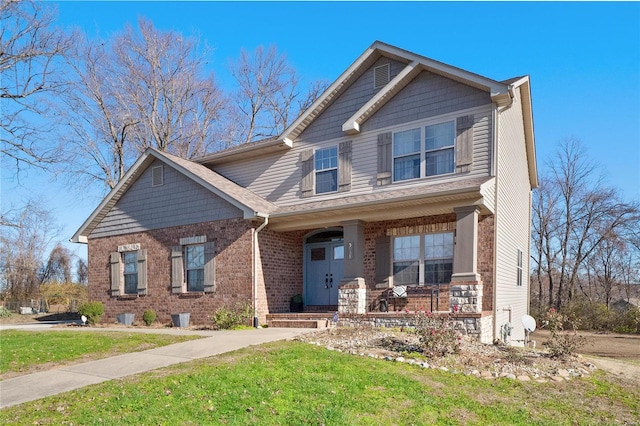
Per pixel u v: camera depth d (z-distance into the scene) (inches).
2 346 394.9
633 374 353.4
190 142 1187.9
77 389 250.1
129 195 668.7
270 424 195.6
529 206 788.6
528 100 625.3
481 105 474.3
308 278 613.9
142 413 204.2
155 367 296.4
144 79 1075.9
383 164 526.6
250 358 307.9
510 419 221.3
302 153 597.6
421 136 507.5
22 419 201.3
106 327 596.7
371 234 532.7
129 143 1080.2
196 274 596.1
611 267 1242.0
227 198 556.4
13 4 684.7
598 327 963.3
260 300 541.6
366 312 499.8
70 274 1742.1
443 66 486.0
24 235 1560.0
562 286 1263.5
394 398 238.8
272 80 1338.6
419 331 350.0
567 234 1251.2
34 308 1201.4
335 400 227.8
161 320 610.5
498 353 366.0
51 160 781.9
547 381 299.3
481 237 463.5
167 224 621.0
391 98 534.0
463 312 418.6
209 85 1200.2
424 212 465.7
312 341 377.7
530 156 724.7
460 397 249.1
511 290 554.6
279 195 611.8
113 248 676.1
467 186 421.4
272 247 570.3
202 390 236.2
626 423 228.1
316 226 546.3
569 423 223.3
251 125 1325.0
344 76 561.3
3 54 702.5
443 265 488.1
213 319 526.9
